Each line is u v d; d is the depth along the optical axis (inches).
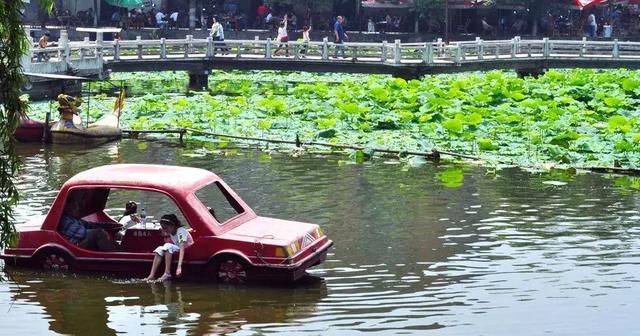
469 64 1525.6
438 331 444.1
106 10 2219.5
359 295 492.4
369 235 604.1
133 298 484.4
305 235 516.4
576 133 910.4
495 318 460.8
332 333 441.1
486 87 1225.4
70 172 809.5
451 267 538.6
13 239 400.5
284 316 461.7
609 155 869.8
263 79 1637.6
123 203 643.5
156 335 439.2
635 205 689.0
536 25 2089.1
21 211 650.2
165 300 481.4
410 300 485.1
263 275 498.3
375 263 545.0
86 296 486.6
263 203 693.3
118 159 877.8
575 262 548.4
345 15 2208.4
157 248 510.3
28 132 962.7
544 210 673.0
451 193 728.3
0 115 387.2
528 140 935.0
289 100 1206.3
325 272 528.1
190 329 445.7
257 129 1025.5
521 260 552.1
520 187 751.1
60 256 519.8
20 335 438.6
